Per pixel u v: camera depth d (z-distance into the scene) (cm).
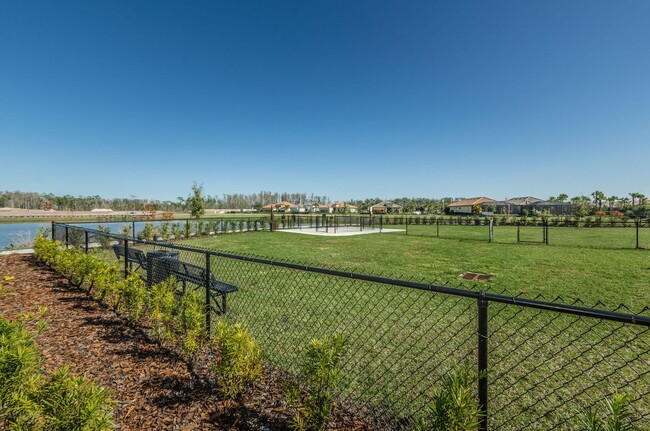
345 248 1231
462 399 147
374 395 249
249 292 538
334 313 439
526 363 303
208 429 196
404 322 405
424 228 2697
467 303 484
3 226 2530
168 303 312
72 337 321
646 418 219
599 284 624
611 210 5178
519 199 7569
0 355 163
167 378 252
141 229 1600
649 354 312
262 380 258
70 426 144
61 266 559
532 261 912
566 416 227
